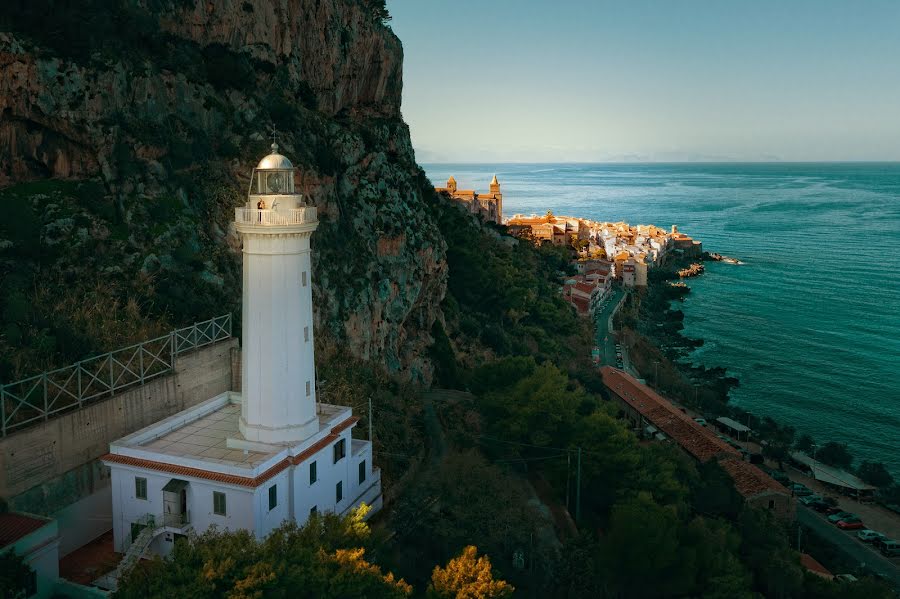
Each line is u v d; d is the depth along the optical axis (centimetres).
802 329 17275
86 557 3872
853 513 8488
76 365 4022
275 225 3834
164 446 4088
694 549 4653
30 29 5722
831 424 11631
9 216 5028
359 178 8212
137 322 5003
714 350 15738
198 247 5966
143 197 5781
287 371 4006
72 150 5697
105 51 5906
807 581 5459
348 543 3312
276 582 2666
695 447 8725
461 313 11094
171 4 6806
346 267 7400
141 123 6031
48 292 4822
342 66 9062
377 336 7706
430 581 4019
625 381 11331
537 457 6034
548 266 18662
